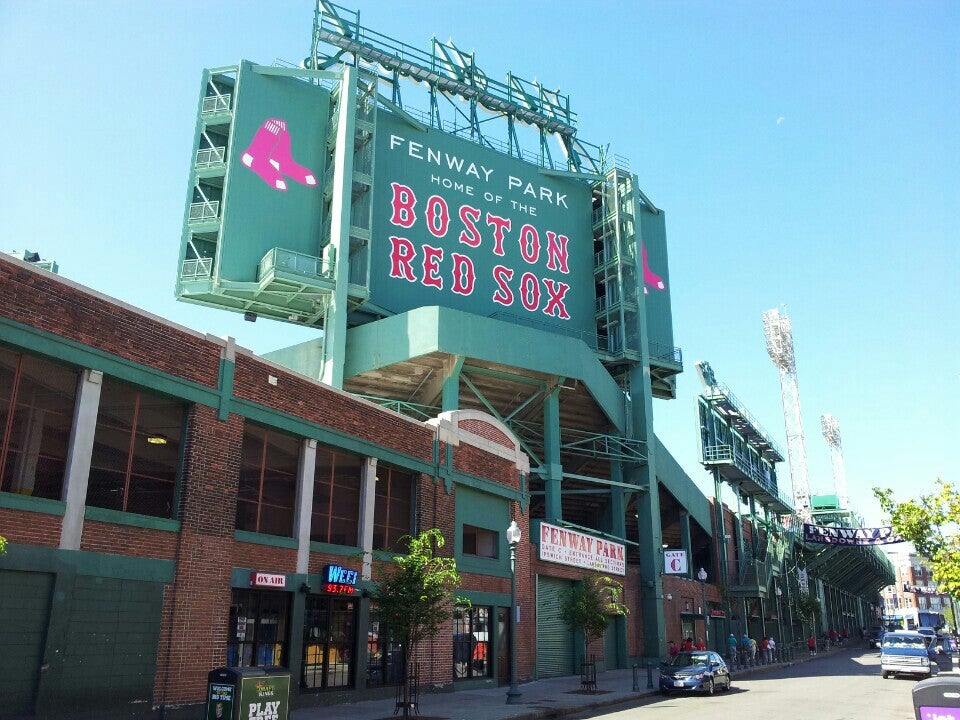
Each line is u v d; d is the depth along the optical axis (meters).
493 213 52.09
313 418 23.17
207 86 45.91
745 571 65.44
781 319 110.81
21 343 15.81
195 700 18.30
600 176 57.16
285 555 21.75
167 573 18.25
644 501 51.12
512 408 49.19
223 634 19.30
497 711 22.39
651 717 21.38
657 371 57.69
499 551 32.25
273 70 45.78
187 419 19.42
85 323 17.16
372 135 46.91
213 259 43.34
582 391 48.44
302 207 45.22
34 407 16.34
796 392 109.06
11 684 15.00
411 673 25.84
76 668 16.05
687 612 52.91
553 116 60.06
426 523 27.58
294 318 46.28
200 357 19.84
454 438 29.84
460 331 42.12
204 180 44.91
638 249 55.69
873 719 20.55
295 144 46.03
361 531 24.78
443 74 54.72
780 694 28.52
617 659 43.94
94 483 17.38
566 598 33.69
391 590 20.80
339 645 23.47
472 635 29.77
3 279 15.68
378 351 42.91
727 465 64.88
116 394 18.11
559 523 43.84
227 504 19.94
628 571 47.38
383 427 26.14
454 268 49.09
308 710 21.30
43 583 15.85
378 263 46.16
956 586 21.92
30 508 15.70
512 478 33.59
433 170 50.09
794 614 77.75
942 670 44.50
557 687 30.52
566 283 54.53
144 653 17.44
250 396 21.09
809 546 87.25
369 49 51.31
